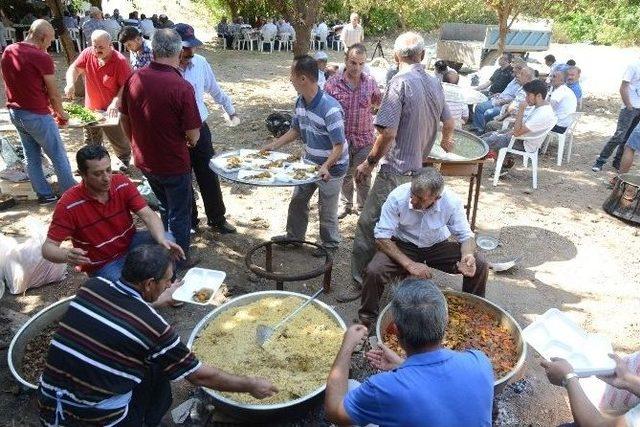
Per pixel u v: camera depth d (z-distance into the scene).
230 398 2.89
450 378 1.96
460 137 5.56
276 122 8.09
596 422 2.26
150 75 3.78
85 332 2.17
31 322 3.32
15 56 4.81
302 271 4.66
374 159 4.07
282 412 2.79
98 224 3.34
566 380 2.43
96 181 3.16
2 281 4.09
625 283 4.73
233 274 4.58
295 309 3.58
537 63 13.48
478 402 1.97
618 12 22.41
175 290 3.26
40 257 4.16
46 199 5.59
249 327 3.41
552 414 3.22
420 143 4.07
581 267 4.98
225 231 5.21
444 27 15.34
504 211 6.11
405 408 1.92
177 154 3.98
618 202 6.00
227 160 4.54
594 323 4.14
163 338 2.24
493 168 7.46
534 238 5.50
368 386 2.03
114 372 2.18
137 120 3.87
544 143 8.06
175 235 4.31
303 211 4.75
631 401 2.58
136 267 2.25
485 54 13.42
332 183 4.59
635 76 6.84
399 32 23.16
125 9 26.08
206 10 23.86
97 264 3.43
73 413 2.24
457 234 3.75
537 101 6.42
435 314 2.01
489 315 3.54
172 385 3.33
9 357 3.06
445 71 9.51
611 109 11.37
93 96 6.00
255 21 21.28
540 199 6.49
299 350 3.22
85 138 6.41
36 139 5.17
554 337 3.16
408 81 3.87
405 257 3.62
